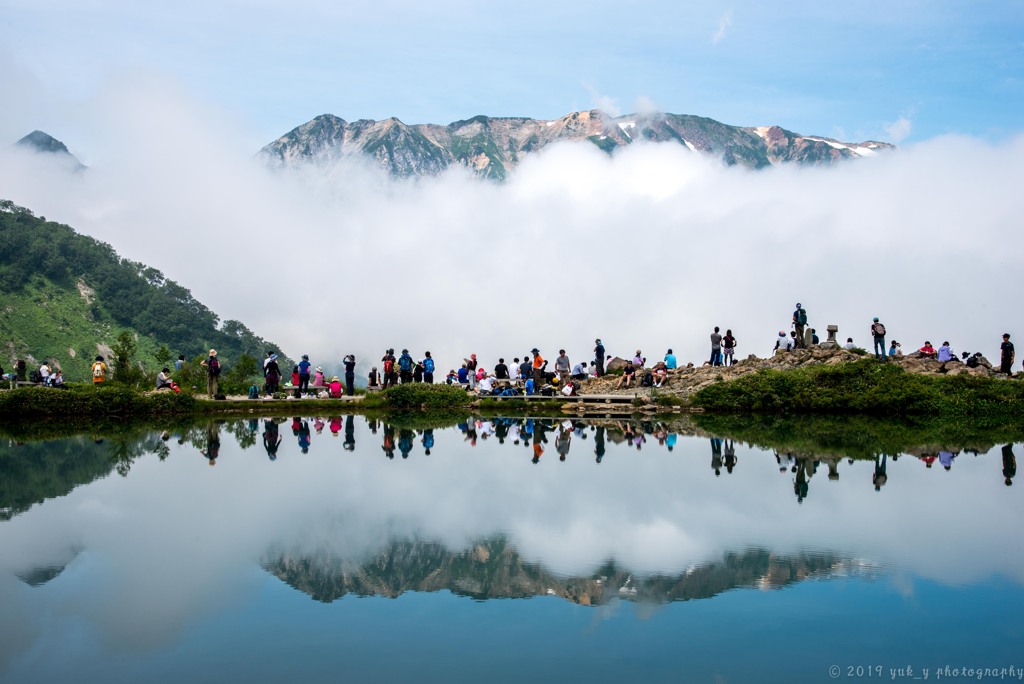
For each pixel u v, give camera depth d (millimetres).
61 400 44094
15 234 174750
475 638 13547
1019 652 12797
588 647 13180
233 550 18250
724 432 37125
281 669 12492
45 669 12500
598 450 31859
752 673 12242
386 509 22094
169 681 12094
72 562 17531
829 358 49531
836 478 25594
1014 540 18453
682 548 18172
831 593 15305
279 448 32875
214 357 48875
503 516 21141
